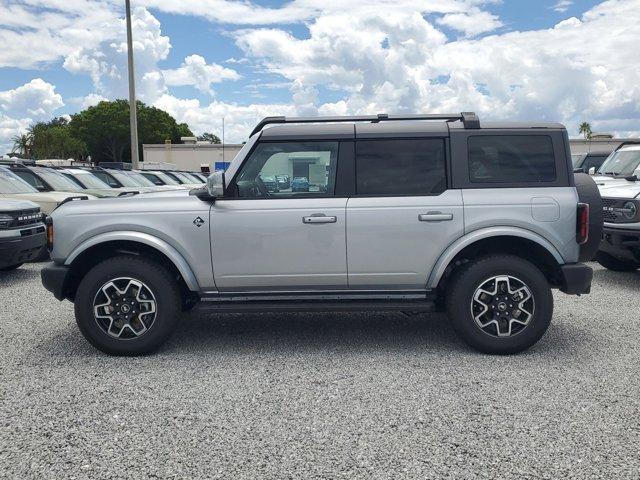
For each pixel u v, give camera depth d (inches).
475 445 126.8
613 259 338.3
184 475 115.3
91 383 166.6
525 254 197.3
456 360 184.1
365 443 128.1
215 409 147.3
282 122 196.1
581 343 200.7
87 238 189.3
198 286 191.9
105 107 3358.8
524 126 189.8
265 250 187.8
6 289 309.3
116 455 123.6
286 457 122.2
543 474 114.6
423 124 191.0
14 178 428.8
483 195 186.1
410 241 186.4
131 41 920.3
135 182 624.4
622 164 400.8
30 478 114.4
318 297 191.8
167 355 192.2
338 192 188.9
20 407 149.6
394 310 189.9
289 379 168.6
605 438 129.5
